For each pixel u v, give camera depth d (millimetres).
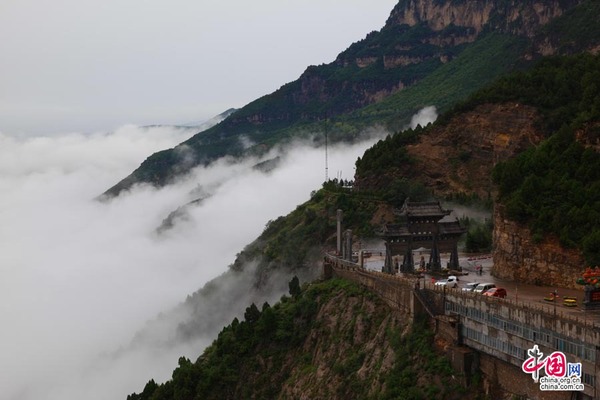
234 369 154000
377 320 135375
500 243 141875
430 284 125500
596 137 145375
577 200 132625
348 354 134500
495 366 105250
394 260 166750
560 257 127938
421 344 117062
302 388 138000
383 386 117000
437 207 152000
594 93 184250
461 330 111938
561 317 92750
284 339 153875
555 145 148875
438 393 108625
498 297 108562
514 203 137750
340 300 149875
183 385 154250
